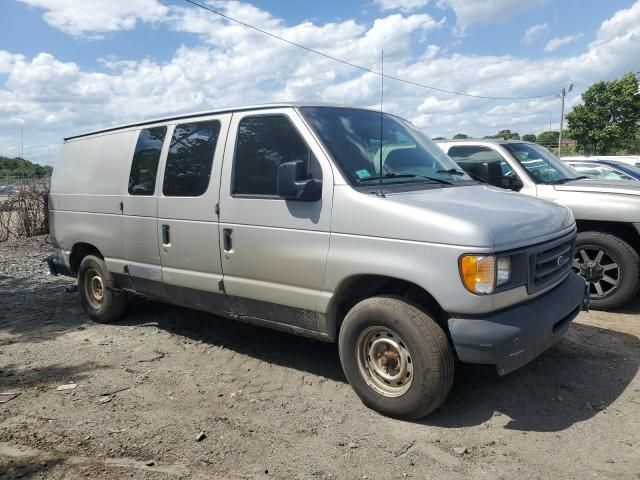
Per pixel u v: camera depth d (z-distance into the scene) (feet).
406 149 15.43
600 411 12.48
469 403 13.01
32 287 27.66
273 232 13.82
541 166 23.09
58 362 16.62
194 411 13.03
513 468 10.32
